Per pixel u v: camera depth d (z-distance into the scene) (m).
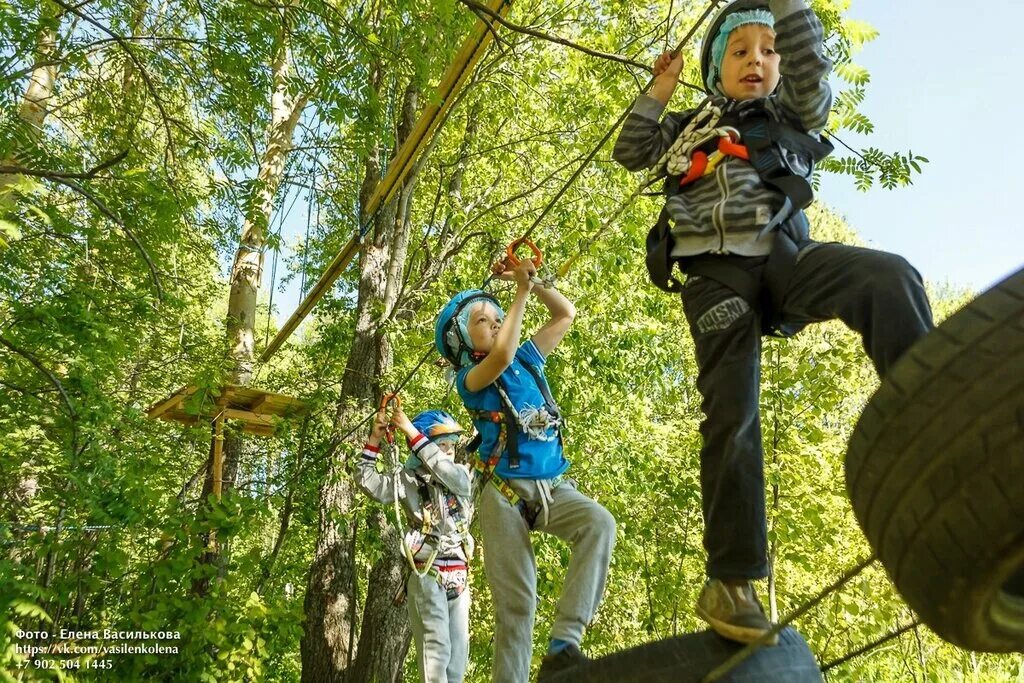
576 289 12.27
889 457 1.55
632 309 13.38
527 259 3.64
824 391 9.52
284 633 7.76
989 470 1.41
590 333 12.84
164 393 13.78
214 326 13.70
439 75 7.41
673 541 11.59
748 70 2.51
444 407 11.82
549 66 12.04
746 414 2.21
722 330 2.28
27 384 8.62
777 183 2.32
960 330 1.52
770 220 2.29
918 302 1.94
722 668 2.10
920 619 1.74
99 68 10.36
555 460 3.48
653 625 11.62
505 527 3.39
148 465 9.09
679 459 12.03
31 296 8.34
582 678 2.41
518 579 3.36
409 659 14.14
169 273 10.15
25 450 9.64
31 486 11.25
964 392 1.45
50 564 7.60
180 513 8.04
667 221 2.52
